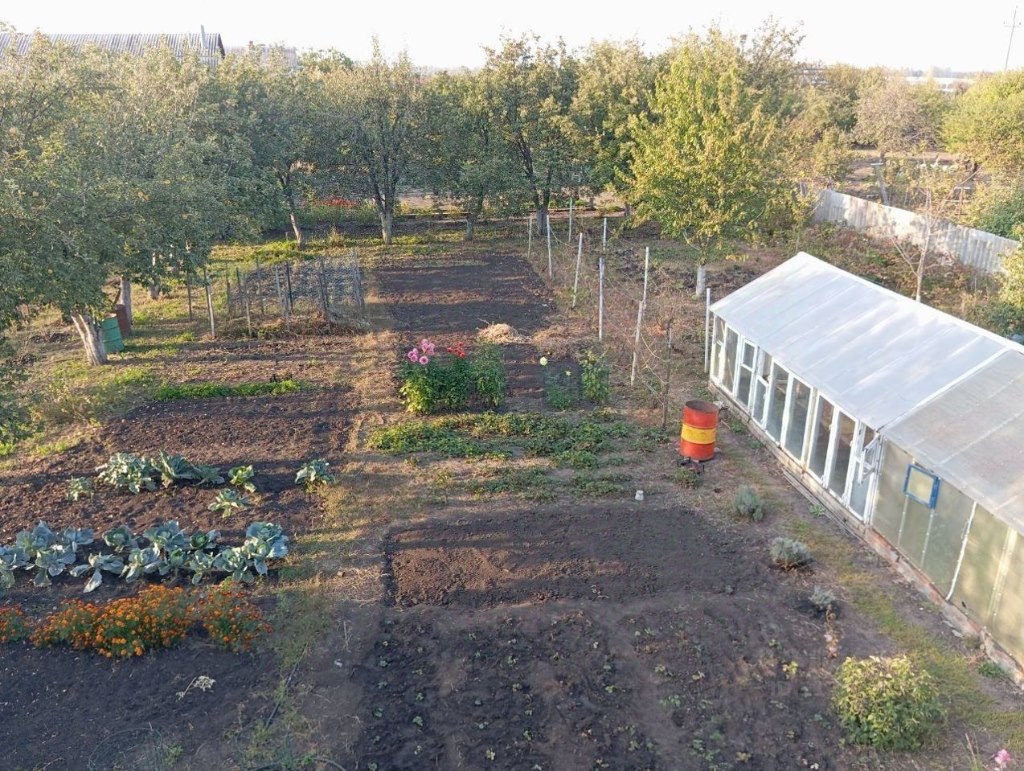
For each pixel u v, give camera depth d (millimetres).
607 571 10719
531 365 18984
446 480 13344
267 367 18969
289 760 7578
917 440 10133
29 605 10000
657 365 18797
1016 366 10352
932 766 7543
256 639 9344
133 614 9180
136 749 7711
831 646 9219
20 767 7477
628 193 29125
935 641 9273
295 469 13836
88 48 23047
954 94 60219
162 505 12516
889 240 28953
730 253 24328
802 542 11438
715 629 9516
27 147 15430
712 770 7492
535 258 30156
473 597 10180
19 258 13484
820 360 12883
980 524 8961
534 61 33188
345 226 37219
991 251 24953
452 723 8109
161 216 17875
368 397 17156
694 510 12406
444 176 32688
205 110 24891
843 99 54469
